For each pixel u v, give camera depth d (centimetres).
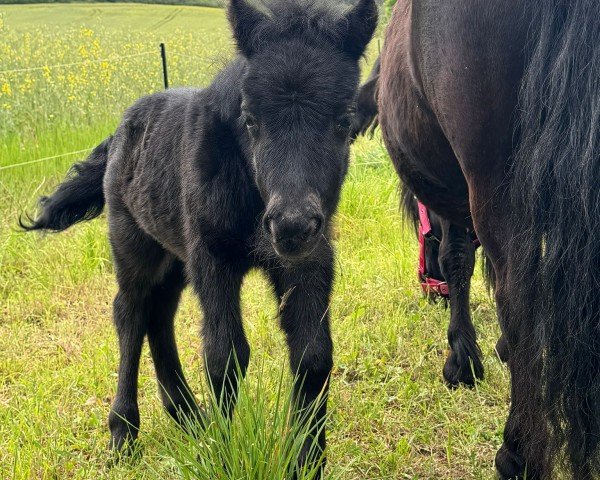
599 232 49
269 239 66
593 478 52
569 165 50
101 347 113
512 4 55
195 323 125
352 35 70
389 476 79
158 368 95
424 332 118
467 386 102
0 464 83
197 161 75
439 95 63
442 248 103
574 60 50
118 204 94
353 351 110
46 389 101
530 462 58
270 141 65
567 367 51
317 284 76
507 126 57
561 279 51
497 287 61
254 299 131
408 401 96
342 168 71
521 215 54
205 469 64
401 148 84
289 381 77
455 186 79
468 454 84
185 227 79
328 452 81
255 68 67
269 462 63
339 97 67
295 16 70
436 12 63
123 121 98
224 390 72
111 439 88
